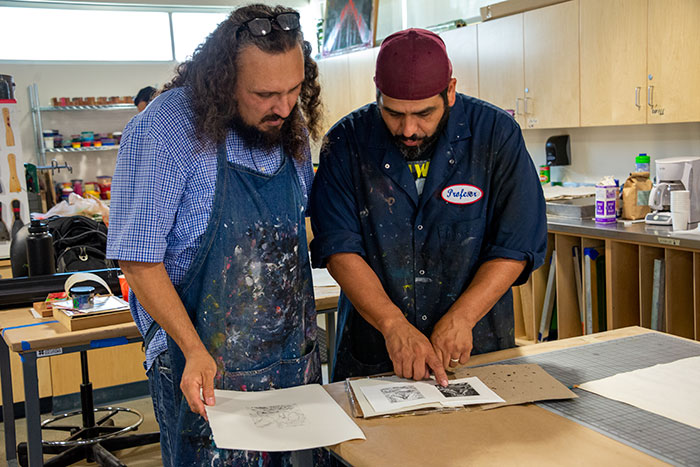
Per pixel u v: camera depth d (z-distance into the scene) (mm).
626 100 3535
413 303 1718
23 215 3812
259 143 1463
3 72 6488
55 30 6707
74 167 6816
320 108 1673
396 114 1495
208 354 1340
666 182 3223
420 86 1430
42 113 6648
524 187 1632
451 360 1489
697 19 3152
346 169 1688
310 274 1669
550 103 3990
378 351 1777
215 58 1345
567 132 4477
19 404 3812
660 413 1250
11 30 6555
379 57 1490
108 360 3914
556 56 3898
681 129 3717
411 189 1652
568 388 1382
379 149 1657
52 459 3021
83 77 6781
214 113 1358
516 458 1101
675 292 3025
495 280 1604
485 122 1649
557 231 3479
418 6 5930
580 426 1212
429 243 1678
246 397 1392
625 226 3236
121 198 1354
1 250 3775
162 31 7109
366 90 5801
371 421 1276
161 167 1346
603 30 3602
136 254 1334
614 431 1186
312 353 1660
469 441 1171
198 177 1397
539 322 3801
